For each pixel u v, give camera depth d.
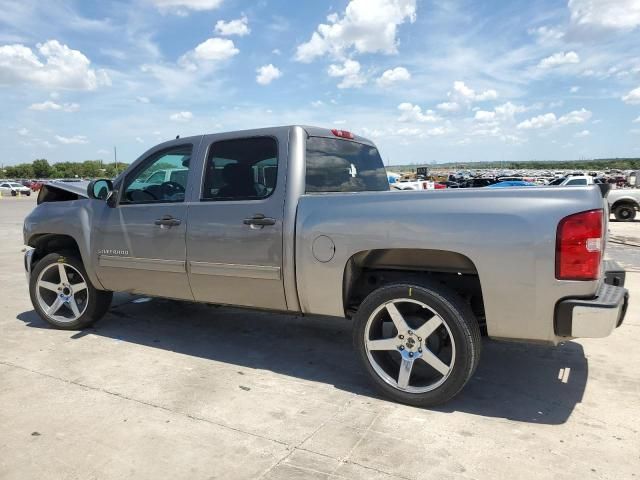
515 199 3.05
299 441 2.94
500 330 3.16
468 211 3.14
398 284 3.36
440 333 3.42
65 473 2.62
